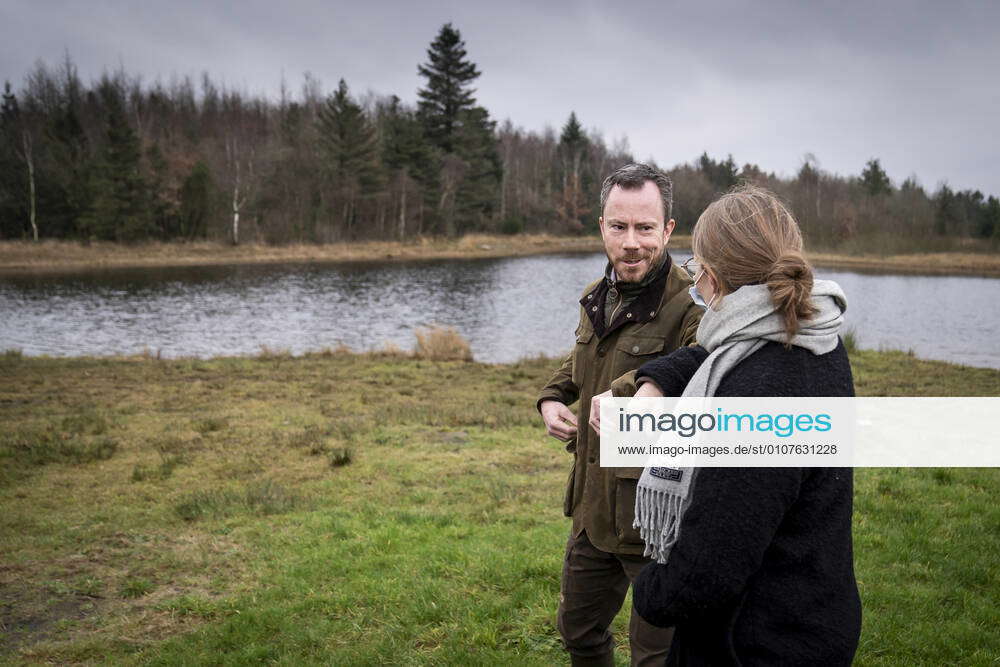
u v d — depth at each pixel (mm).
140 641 3859
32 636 3936
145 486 6664
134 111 77562
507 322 23422
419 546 4957
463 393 11609
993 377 12664
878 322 23797
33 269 40812
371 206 64625
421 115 77812
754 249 1287
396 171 66688
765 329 1243
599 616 2324
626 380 1867
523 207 83625
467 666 3393
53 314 23719
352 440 8312
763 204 1337
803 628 1223
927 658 3279
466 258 56719
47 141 58625
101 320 22672
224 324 22281
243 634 3846
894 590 3869
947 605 3760
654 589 1278
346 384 12305
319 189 62719
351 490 6473
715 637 1277
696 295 1496
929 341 19953
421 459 7512
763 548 1174
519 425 9172
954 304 29156
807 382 1224
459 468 7133
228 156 59188
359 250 57250
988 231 65250
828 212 63688
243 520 5711
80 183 51594
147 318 23250
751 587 1248
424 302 28547
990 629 3508
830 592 1240
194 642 3797
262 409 10172
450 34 76812
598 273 43531
